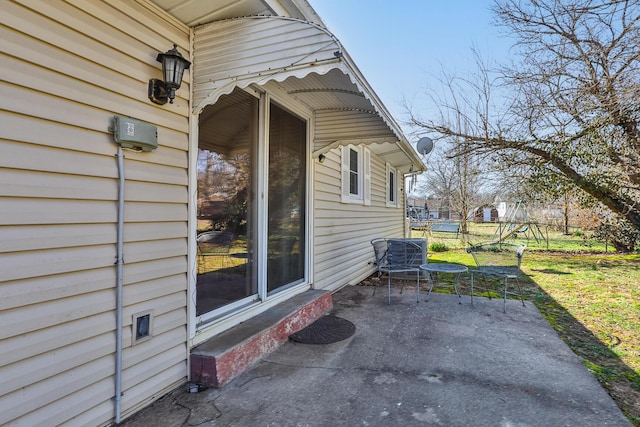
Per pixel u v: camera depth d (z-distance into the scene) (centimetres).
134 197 200
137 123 197
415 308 432
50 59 159
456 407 210
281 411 204
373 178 749
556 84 666
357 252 632
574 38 622
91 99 177
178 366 229
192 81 243
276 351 292
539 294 553
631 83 532
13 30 147
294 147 396
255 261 329
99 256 180
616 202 779
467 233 1509
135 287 200
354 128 411
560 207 1423
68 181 166
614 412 206
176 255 229
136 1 203
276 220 365
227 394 222
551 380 247
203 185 270
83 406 171
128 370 195
